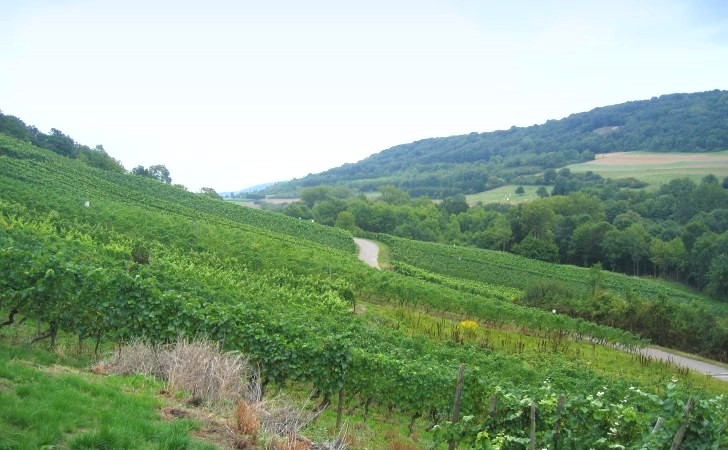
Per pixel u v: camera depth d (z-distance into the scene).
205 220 65.31
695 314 50.09
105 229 36.25
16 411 7.04
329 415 14.57
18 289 13.12
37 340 13.20
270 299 27.06
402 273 63.69
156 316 13.68
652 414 9.55
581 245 100.06
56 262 13.55
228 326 13.73
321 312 27.11
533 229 109.88
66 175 66.12
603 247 96.62
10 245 16.88
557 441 9.06
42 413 7.23
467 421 10.02
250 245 46.00
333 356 13.36
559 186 146.88
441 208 144.50
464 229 129.38
